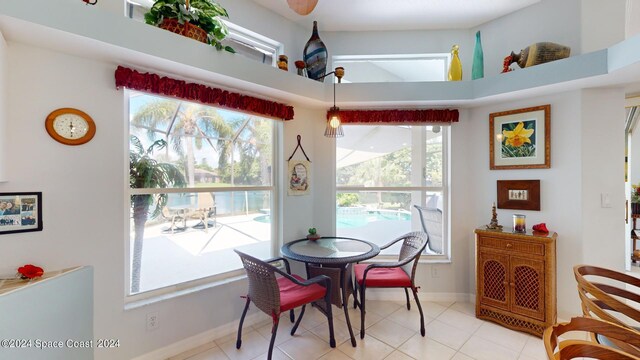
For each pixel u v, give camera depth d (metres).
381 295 2.84
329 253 2.19
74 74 1.61
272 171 2.64
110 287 1.72
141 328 1.83
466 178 2.80
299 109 2.74
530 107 2.45
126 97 1.84
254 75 2.09
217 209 2.29
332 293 2.16
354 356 1.95
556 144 2.34
